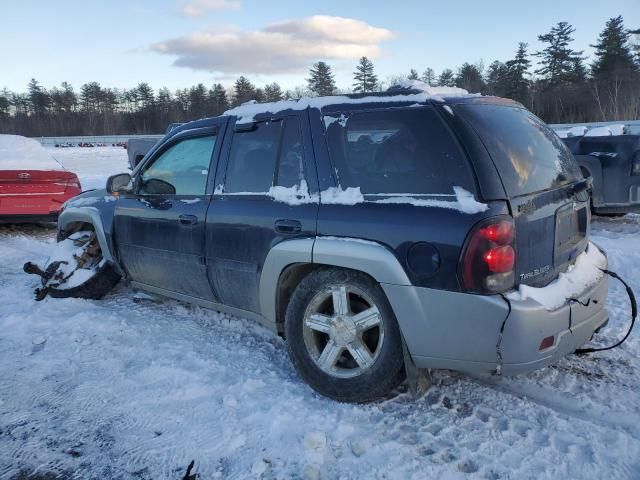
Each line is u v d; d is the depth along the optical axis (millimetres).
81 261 5176
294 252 3295
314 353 3328
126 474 2664
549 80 60031
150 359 3830
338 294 3188
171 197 4270
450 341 2832
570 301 2951
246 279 3686
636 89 48469
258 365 3734
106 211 4938
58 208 8492
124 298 5195
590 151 8008
